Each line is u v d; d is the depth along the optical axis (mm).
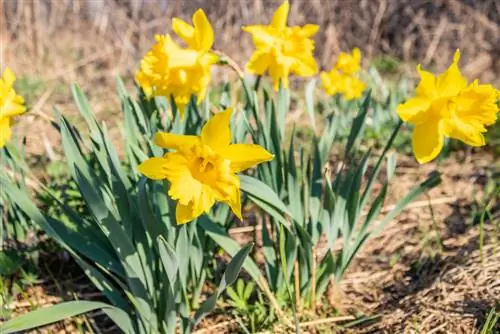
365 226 960
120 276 929
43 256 1065
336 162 1483
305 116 1885
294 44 903
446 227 1169
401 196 1310
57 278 1045
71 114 1903
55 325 962
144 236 867
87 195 814
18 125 1787
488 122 811
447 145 1440
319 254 1095
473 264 1026
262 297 979
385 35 2818
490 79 2461
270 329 939
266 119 915
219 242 892
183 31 867
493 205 1213
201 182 754
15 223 1017
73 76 2477
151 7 2701
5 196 983
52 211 1077
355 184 937
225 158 750
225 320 968
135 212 865
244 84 892
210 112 981
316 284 981
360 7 2736
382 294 1026
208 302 861
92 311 988
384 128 1592
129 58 2682
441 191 1326
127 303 898
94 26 2678
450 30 2672
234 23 2617
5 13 2535
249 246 791
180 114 889
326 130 961
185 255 865
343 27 2777
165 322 890
